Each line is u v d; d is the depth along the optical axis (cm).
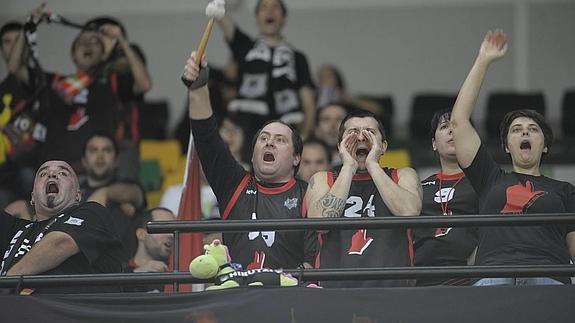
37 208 1888
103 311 1655
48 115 2638
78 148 2612
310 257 1803
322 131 2833
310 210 1781
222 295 1648
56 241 1783
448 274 1634
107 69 2669
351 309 1636
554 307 1620
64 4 3812
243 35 2925
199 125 1867
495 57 1766
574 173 3159
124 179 2442
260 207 1831
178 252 1678
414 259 1870
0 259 1903
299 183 1862
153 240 2173
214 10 1800
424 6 3831
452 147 1903
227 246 1822
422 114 3556
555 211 1753
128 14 3831
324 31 3841
